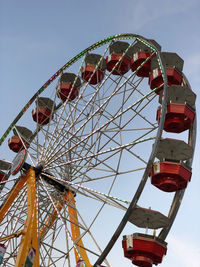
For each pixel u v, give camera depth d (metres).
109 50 28.47
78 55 26.61
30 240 18.33
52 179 23.44
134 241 18.05
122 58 25.59
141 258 18.00
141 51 26.06
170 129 22.28
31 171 22.48
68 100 27.69
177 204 19.75
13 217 22.06
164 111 19.52
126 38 25.14
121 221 17.08
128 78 23.11
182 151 20.30
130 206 17.22
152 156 18.12
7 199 22.58
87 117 25.12
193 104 22.39
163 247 18.27
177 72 24.22
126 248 18.33
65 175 23.84
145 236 18.11
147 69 25.98
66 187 23.55
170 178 19.73
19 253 17.64
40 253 21.03
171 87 21.75
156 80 24.17
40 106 29.97
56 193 23.53
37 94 27.22
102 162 22.11
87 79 29.09
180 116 21.67
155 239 18.05
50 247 21.36
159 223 18.94
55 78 27.27
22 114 27.08
